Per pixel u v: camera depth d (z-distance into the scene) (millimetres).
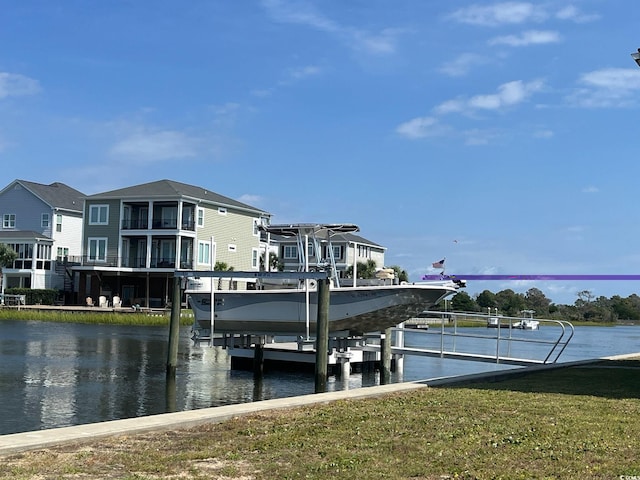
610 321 103062
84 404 15203
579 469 6480
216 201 58031
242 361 22453
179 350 28156
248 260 62000
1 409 14375
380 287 19781
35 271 60531
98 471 6398
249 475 6309
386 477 6219
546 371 15836
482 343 39969
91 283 57156
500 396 11328
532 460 6844
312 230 20812
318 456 7055
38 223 62781
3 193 63969
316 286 20953
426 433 8188
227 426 8672
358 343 23594
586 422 8906
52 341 30438
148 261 55469
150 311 50781
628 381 13641
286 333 21438
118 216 56938
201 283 22469
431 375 22484
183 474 6340
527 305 97312
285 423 8867
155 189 56625
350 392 11539
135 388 17719
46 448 7340
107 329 39125
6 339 30969
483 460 6840
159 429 8383
